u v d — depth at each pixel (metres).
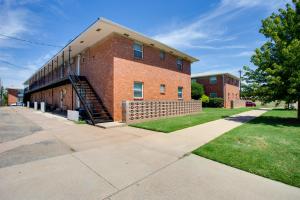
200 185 2.95
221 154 4.42
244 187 2.88
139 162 4.03
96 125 9.21
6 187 2.88
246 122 10.32
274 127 8.45
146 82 13.00
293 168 3.56
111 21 9.46
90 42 12.59
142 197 2.59
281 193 2.70
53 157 4.39
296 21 10.45
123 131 7.79
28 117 13.64
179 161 4.09
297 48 9.20
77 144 5.64
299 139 5.93
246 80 11.98
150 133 7.30
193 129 8.04
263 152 4.55
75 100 15.50
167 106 12.44
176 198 2.56
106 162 4.04
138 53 12.58
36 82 30.22
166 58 15.23
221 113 16.47
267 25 11.17
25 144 5.65
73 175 3.35
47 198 2.56
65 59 17.64
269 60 10.76
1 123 10.33
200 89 26.44
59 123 10.33
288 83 9.97
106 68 11.37
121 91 11.08
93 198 2.56
